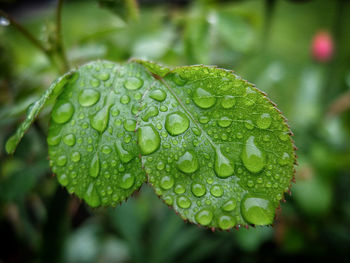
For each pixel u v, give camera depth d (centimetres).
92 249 27
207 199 9
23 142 17
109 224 28
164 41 21
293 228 24
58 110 10
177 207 9
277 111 10
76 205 15
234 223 9
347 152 25
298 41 35
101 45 19
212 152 9
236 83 10
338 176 25
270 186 9
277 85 27
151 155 9
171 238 24
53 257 14
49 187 19
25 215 20
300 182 23
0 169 18
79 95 10
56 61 14
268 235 23
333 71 30
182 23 20
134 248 23
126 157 10
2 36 19
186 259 24
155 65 10
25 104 12
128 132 10
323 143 25
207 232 26
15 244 21
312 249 23
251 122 10
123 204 23
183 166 9
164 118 10
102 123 10
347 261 23
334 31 30
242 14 20
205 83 10
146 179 9
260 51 26
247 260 24
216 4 21
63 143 10
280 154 9
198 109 10
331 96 30
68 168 10
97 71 11
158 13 24
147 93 10
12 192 15
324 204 22
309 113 27
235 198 9
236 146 9
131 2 14
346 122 27
